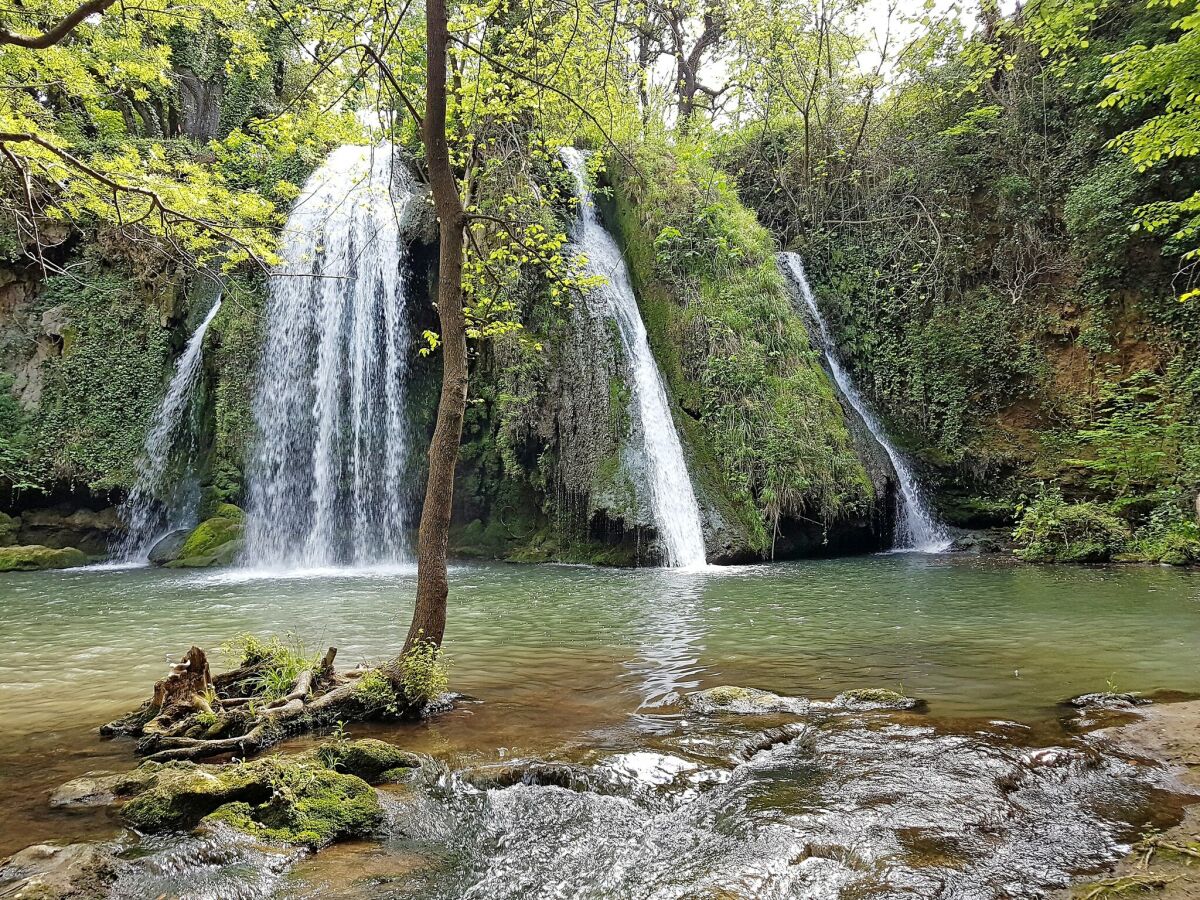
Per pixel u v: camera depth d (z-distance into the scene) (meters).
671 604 11.11
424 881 3.36
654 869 3.42
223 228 9.13
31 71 10.50
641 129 20.06
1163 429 16.80
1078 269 19.80
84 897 3.09
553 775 4.47
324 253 20.80
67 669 7.49
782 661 7.41
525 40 9.59
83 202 8.79
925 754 4.70
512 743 5.09
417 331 21.19
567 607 10.94
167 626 9.86
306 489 20.09
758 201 25.64
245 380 19.94
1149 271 18.56
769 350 18.39
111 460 20.34
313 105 8.86
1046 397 19.94
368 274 20.55
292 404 20.33
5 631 9.57
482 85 10.38
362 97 11.30
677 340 18.78
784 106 25.47
